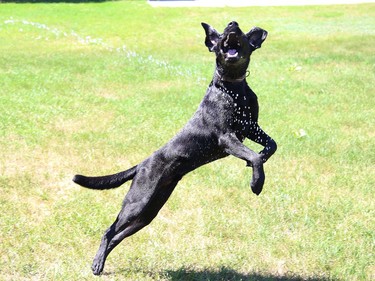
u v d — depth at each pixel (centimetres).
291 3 2695
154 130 1022
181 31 2161
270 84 1366
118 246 633
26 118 1073
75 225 677
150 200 517
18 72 1457
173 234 660
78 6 2686
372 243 638
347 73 1466
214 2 2725
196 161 510
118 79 1412
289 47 1861
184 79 1428
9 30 2166
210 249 630
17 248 624
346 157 898
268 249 622
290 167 860
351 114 1125
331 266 590
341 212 712
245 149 486
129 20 2344
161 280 564
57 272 571
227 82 493
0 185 792
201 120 502
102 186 534
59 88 1309
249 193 770
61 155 908
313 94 1287
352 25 2223
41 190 782
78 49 1878
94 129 1029
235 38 470
